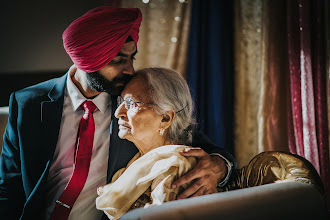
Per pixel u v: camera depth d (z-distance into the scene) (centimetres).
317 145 223
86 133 163
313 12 227
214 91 240
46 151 163
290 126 233
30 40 242
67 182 167
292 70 229
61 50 245
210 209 122
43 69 244
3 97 243
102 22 149
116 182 143
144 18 238
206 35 242
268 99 234
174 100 152
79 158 162
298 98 228
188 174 140
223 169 153
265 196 133
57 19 243
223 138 239
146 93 149
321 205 140
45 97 166
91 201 166
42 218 167
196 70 240
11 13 240
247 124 239
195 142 169
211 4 242
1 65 242
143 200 142
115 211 139
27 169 163
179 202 124
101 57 150
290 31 230
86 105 166
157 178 138
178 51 240
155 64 238
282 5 237
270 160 159
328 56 225
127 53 155
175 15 239
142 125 149
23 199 170
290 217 132
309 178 149
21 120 162
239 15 241
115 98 169
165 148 146
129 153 167
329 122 224
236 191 135
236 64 241
